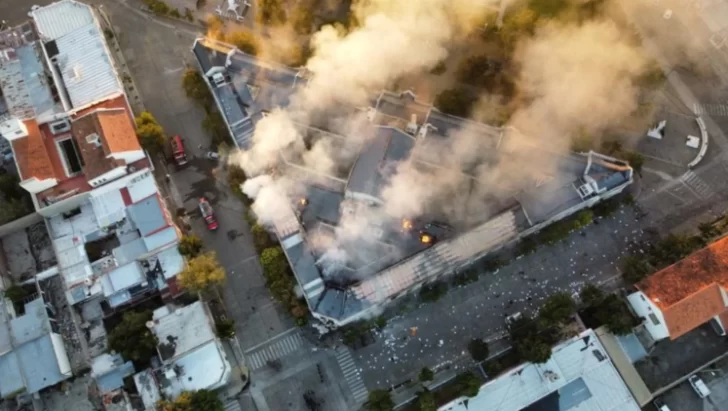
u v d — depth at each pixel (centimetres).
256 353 11200
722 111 12375
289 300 10962
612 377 10200
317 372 11044
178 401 10112
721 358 10794
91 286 11194
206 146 12644
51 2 13875
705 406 10550
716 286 10144
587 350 10331
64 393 10856
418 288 11250
